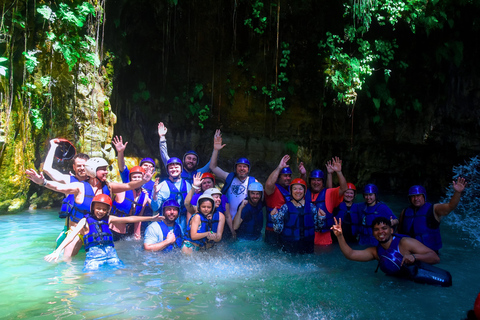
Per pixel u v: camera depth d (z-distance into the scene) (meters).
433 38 14.03
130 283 4.58
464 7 13.56
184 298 4.17
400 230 6.01
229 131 13.62
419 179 15.96
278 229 6.15
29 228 7.19
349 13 12.90
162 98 12.53
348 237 6.91
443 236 7.72
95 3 9.14
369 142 15.13
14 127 8.14
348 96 12.88
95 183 5.72
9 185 8.29
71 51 8.48
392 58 13.28
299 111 14.09
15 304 3.90
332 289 4.57
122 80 11.71
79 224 5.14
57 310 3.76
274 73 13.48
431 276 4.77
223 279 4.84
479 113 14.41
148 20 11.92
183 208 6.74
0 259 5.40
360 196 13.91
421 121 14.88
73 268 5.09
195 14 12.50
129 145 11.79
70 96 9.02
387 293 4.47
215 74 13.20
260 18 12.63
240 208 6.68
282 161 6.55
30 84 8.26
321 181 6.79
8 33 7.80
